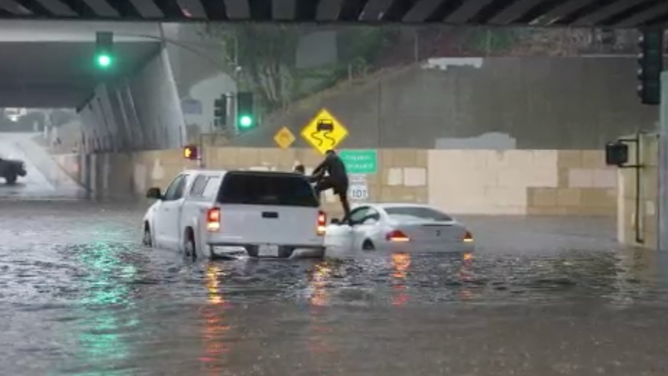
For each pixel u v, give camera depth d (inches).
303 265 1545.3
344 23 1585.9
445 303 1141.1
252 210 1603.1
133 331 941.2
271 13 1528.1
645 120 3302.2
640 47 1754.4
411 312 1067.9
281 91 3371.1
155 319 1012.5
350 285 1301.7
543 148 3297.2
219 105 3085.6
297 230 1622.8
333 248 1923.0
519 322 1006.4
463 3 1419.8
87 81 4379.9
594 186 3289.9
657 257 1768.0
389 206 1903.3
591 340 904.9
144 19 1537.9
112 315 1039.0
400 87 3302.2
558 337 919.7
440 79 3297.2
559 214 3287.4
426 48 3415.4
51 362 797.9
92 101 5310.0
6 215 2982.3
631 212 2074.3
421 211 1904.5
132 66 3818.9
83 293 1214.3
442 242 1822.1
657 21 1620.3
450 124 3299.7
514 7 1448.1
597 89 3299.7
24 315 1038.4
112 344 874.8
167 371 764.6
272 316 1034.7
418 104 3299.7
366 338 908.6
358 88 3302.2
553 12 1498.5
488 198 3299.7
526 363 799.7
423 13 1515.7
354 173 2861.7
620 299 1191.6
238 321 1001.5
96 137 5935.0
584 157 3287.4
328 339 902.4
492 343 887.7
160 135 4050.2
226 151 3292.3
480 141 3297.2
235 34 3368.6
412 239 1811.0
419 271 1485.0
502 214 3284.9
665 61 3112.7
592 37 3454.7
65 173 7249.0
